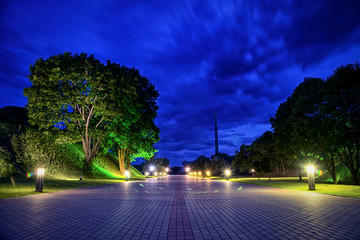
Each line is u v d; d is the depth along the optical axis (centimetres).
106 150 4019
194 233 532
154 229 571
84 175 3022
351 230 547
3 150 2478
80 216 734
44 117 2755
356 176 2083
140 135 3800
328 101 2033
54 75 2612
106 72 2891
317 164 2692
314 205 933
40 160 2777
